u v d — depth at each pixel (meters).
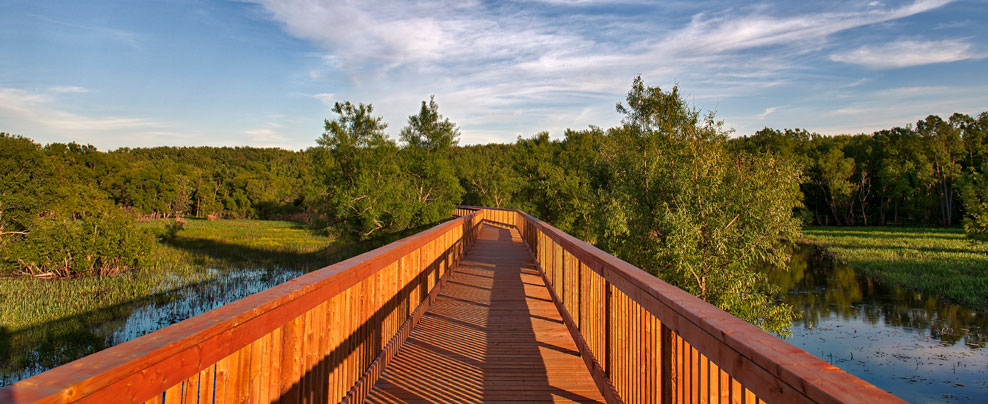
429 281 6.48
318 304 2.45
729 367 1.45
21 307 15.91
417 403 3.26
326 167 31.39
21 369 10.95
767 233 15.67
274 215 74.56
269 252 31.78
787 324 15.24
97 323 14.34
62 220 21.69
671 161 18.22
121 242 22.84
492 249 13.70
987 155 49.66
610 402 3.19
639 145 22.47
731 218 15.99
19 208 29.02
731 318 1.62
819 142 66.12
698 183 16.44
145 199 66.62
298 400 2.28
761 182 15.70
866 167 57.44
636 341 2.73
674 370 2.08
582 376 3.82
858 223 57.81
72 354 11.87
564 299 5.64
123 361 1.18
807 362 1.15
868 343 14.02
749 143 59.59
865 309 17.56
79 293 18.30
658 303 2.23
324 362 2.63
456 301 6.65
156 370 1.30
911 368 12.17
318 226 32.41
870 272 24.09
